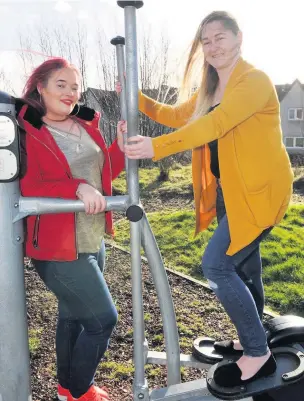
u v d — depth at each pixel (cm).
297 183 784
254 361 185
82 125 195
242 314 185
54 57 182
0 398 161
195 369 264
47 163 178
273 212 183
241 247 181
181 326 311
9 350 158
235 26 179
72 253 181
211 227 528
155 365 268
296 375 184
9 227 154
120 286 375
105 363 270
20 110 175
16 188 155
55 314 328
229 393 179
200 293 362
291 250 443
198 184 206
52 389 247
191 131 165
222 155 181
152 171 835
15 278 157
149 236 176
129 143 160
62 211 161
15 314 158
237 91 171
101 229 198
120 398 240
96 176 195
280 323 215
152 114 221
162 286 184
